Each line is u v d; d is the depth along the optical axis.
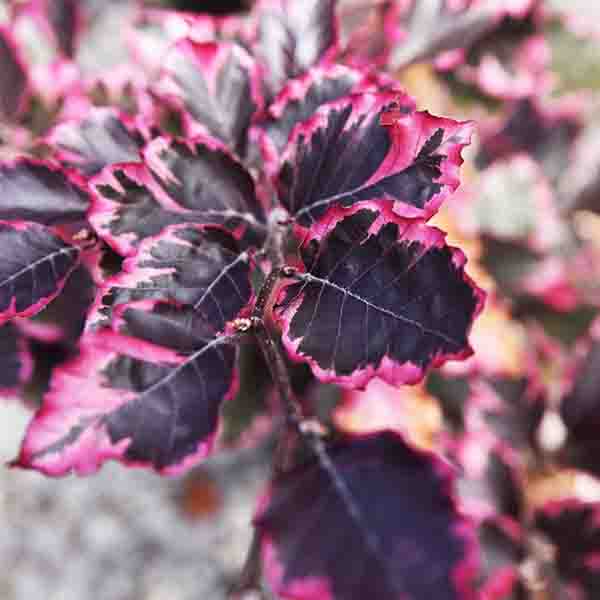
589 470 0.35
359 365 0.19
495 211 0.45
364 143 0.21
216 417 0.20
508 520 0.32
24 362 0.30
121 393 0.19
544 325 0.44
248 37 0.29
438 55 0.34
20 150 0.32
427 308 0.18
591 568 0.31
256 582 0.21
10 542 0.74
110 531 0.74
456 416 0.36
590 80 0.39
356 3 0.34
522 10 0.35
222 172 0.22
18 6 0.36
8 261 0.22
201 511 0.75
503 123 0.46
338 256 0.19
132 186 0.21
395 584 0.16
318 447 0.20
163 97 0.28
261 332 0.21
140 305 0.20
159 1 0.38
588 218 0.48
